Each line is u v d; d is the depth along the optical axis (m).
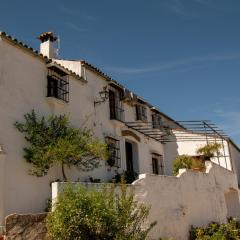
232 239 14.20
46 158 12.21
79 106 15.66
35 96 13.30
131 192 9.16
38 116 13.23
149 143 21.89
